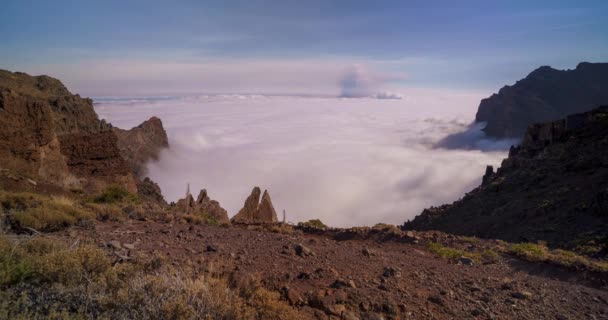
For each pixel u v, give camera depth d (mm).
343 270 6289
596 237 14727
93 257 4496
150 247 6539
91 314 3484
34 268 4211
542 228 20469
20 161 19312
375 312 4949
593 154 30875
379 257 7480
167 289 4082
